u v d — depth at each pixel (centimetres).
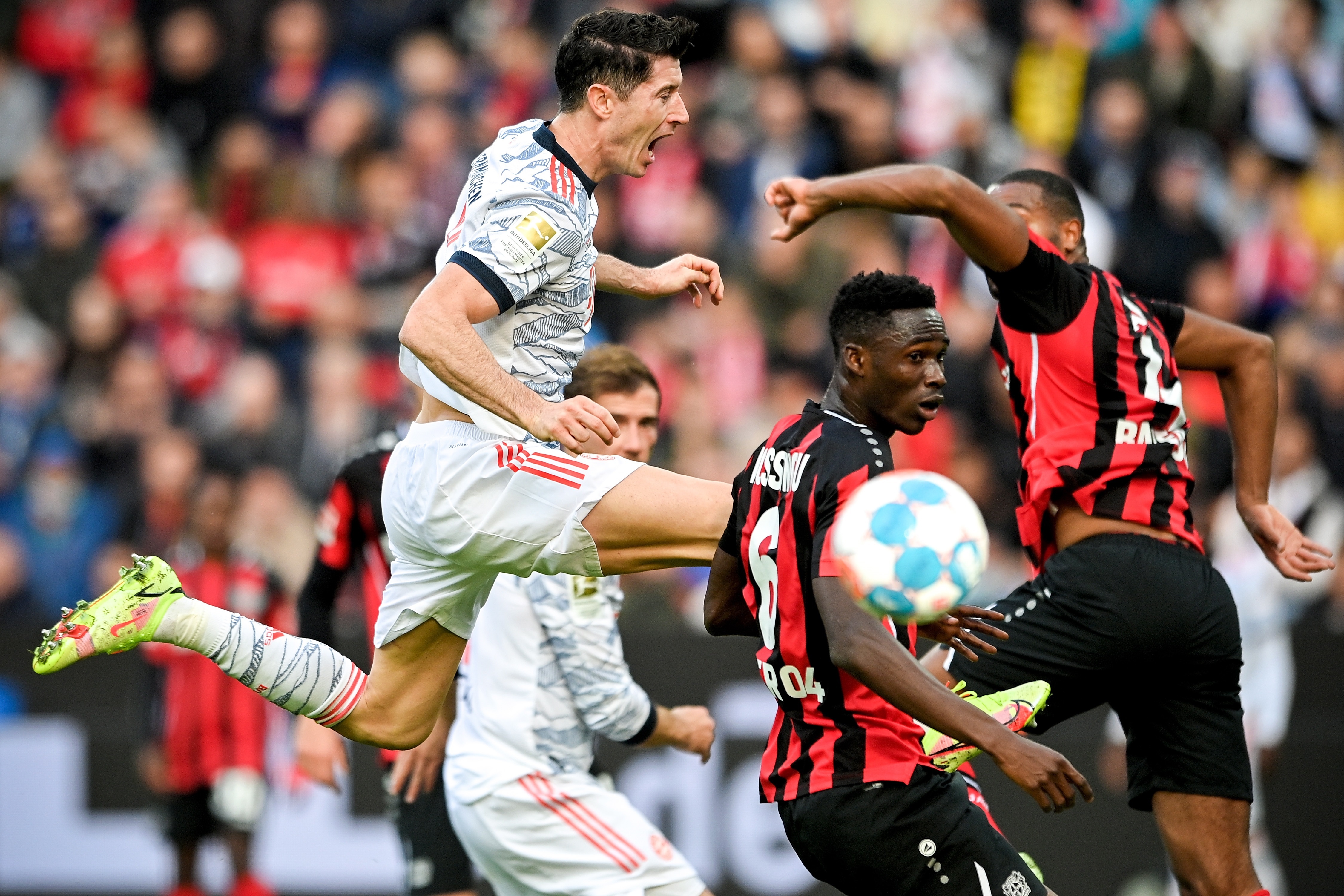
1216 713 1536
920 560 1184
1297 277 3909
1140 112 3853
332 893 2564
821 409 1355
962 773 1533
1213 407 3453
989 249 1502
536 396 1320
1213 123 4025
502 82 3950
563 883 1686
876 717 1286
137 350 3572
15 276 3769
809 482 1276
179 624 1440
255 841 2567
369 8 4134
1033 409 1571
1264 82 4147
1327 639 2556
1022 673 1531
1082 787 1202
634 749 2503
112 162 3984
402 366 1488
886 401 1321
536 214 1359
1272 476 3067
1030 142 3906
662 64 1417
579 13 4075
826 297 3516
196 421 3509
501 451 1414
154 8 4188
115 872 2634
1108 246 3756
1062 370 1547
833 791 1284
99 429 3509
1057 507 1561
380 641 1495
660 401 1727
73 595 3372
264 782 2584
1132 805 1595
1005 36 4016
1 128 4144
